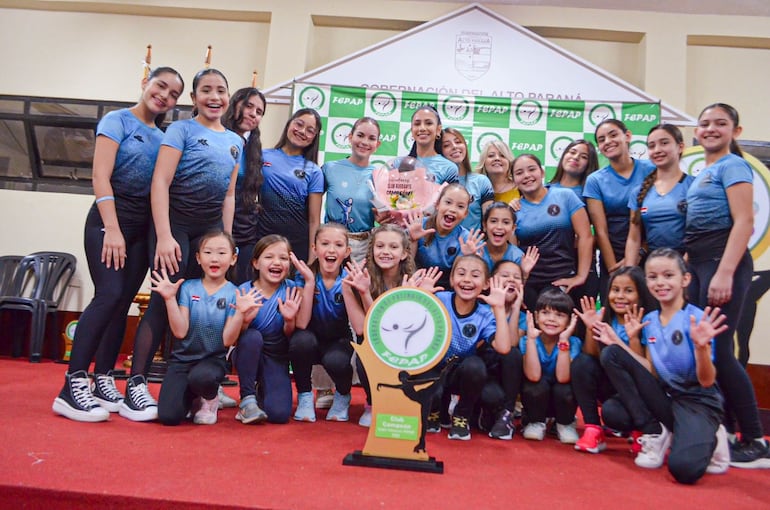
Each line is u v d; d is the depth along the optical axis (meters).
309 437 2.00
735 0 4.81
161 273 2.31
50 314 4.79
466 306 2.37
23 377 3.22
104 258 2.19
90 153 5.17
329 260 2.45
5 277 4.80
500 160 3.62
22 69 5.23
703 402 1.95
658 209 2.57
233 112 2.92
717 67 5.04
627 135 2.94
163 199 2.25
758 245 4.40
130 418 2.13
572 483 1.62
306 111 3.12
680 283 2.06
